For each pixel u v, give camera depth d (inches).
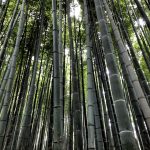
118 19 190.2
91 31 193.8
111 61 99.4
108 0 212.5
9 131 178.1
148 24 148.4
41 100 228.7
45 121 233.9
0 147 128.3
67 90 298.0
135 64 176.6
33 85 185.9
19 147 158.9
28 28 256.1
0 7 235.9
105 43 106.3
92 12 198.7
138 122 130.9
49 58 261.7
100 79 184.4
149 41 238.1
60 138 100.0
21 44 240.7
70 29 185.9
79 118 137.2
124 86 212.5
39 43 206.2
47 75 267.6
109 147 153.6
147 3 206.7
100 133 144.6
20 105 210.7
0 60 180.1
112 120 160.9
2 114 139.6
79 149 127.0
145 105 104.7
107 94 170.1
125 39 184.1
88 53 147.2
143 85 168.7
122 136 81.0
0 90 173.8
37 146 236.5
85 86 307.4
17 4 207.6
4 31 243.3
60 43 147.8
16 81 228.8
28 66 215.0
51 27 266.2
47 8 265.4
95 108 151.5
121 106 86.9
